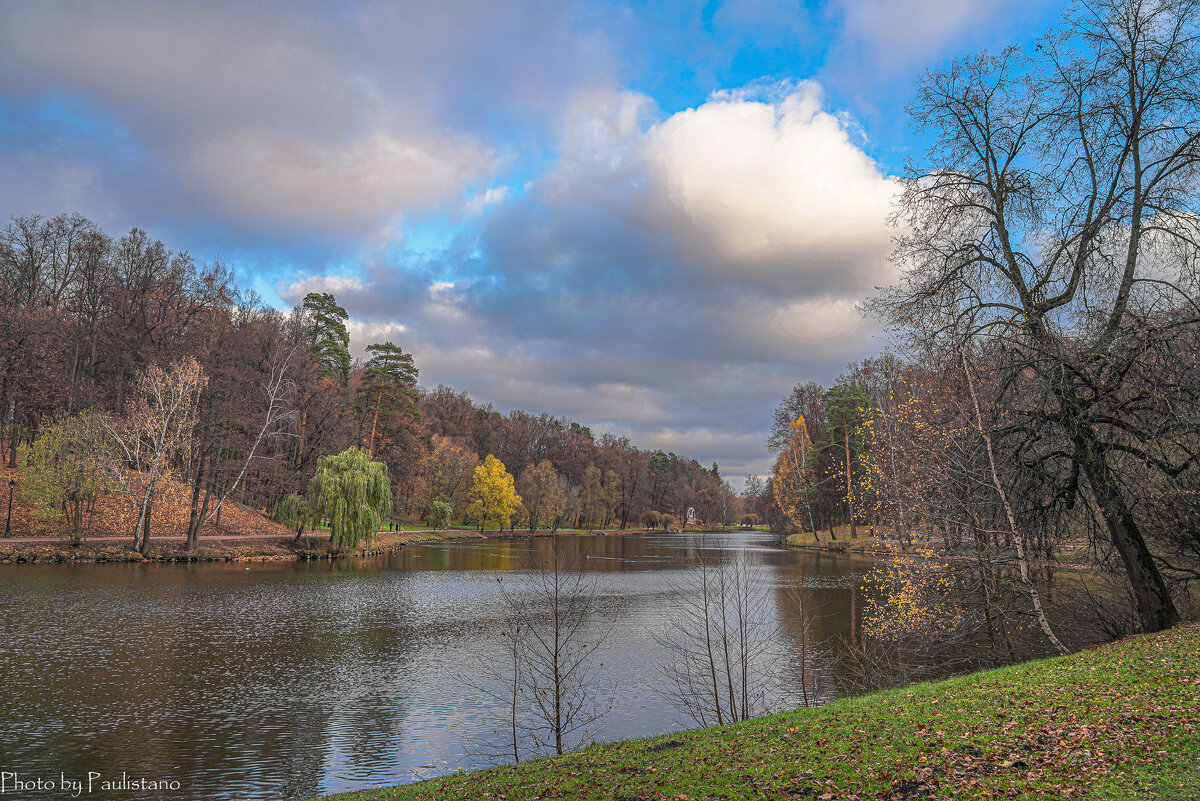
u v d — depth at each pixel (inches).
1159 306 589.6
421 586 1563.7
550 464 4471.0
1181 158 590.2
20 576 1486.2
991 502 629.9
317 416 2556.6
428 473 3644.2
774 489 3166.8
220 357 2188.7
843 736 403.5
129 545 1862.7
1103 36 599.2
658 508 6082.7
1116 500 609.9
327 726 644.1
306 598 1363.2
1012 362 633.0
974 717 396.2
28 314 2043.6
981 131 669.3
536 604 1302.9
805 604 1245.7
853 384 2409.0
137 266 2309.3
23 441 2279.8
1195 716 337.1
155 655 884.6
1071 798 269.4
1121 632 690.8
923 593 674.8
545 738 616.1
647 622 1114.7
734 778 350.3
